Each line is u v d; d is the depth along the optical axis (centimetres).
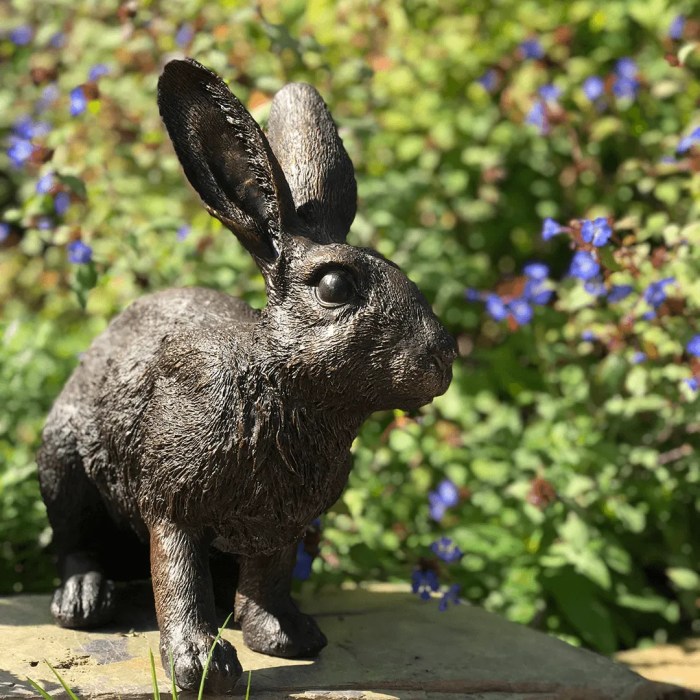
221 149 117
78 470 127
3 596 133
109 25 176
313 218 119
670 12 173
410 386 113
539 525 150
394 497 153
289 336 115
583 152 177
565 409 157
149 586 134
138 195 169
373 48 176
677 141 160
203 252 159
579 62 175
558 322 159
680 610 159
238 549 120
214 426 117
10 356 158
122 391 122
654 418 159
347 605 137
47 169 148
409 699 121
